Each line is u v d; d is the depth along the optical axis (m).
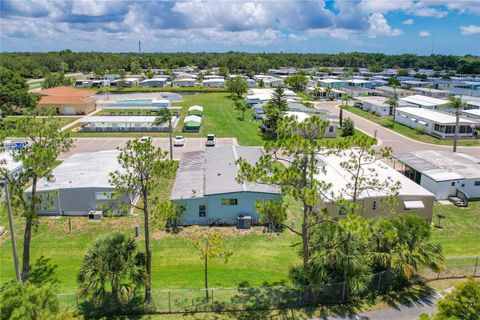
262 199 35.06
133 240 22.89
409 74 194.00
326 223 23.14
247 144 63.91
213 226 34.91
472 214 38.53
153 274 26.70
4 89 83.75
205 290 23.58
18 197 26.50
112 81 156.00
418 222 24.31
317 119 22.88
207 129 74.50
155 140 65.75
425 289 24.69
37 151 25.05
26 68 183.38
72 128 74.50
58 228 34.12
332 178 37.62
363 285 22.72
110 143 63.44
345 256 22.27
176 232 33.44
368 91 123.00
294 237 32.72
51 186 36.62
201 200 34.78
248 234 33.22
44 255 29.58
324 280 22.81
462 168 44.38
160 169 23.62
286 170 20.92
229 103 109.00
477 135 71.06
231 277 26.45
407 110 83.00
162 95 121.00
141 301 23.17
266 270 27.45
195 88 141.25
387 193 31.02
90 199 36.69
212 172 40.66
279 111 70.19
